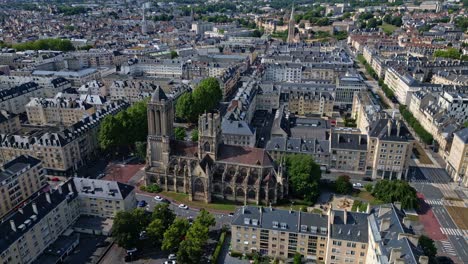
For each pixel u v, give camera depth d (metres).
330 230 155.50
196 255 156.62
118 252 172.38
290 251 166.88
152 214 178.75
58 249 169.38
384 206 156.50
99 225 188.00
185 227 169.00
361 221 157.12
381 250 135.00
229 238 182.00
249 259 168.38
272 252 169.12
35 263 161.88
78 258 168.25
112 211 191.62
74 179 196.50
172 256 166.88
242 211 170.75
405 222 147.38
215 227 189.62
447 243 181.25
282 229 163.00
